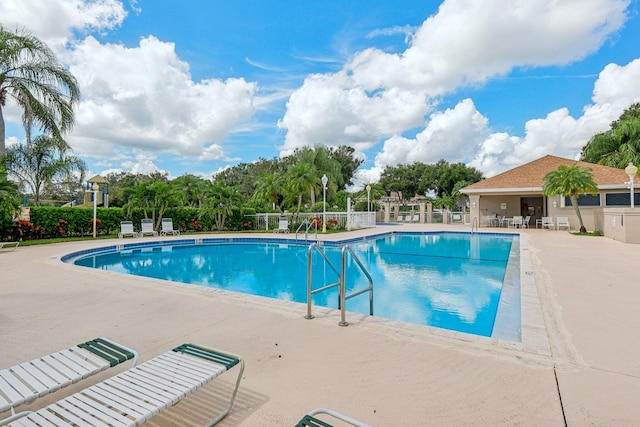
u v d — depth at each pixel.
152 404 1.83
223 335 3.65
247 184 47.09
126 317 4.27
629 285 5.85
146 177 52.16
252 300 5.05
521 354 3.12
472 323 5.30
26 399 1.86
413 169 47.97
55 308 4.66
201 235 17.06
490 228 21.59
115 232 16.98
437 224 26.95
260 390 2.53
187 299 5.12
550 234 16.64
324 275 9.18
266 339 3.53
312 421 1.77
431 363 2.95
